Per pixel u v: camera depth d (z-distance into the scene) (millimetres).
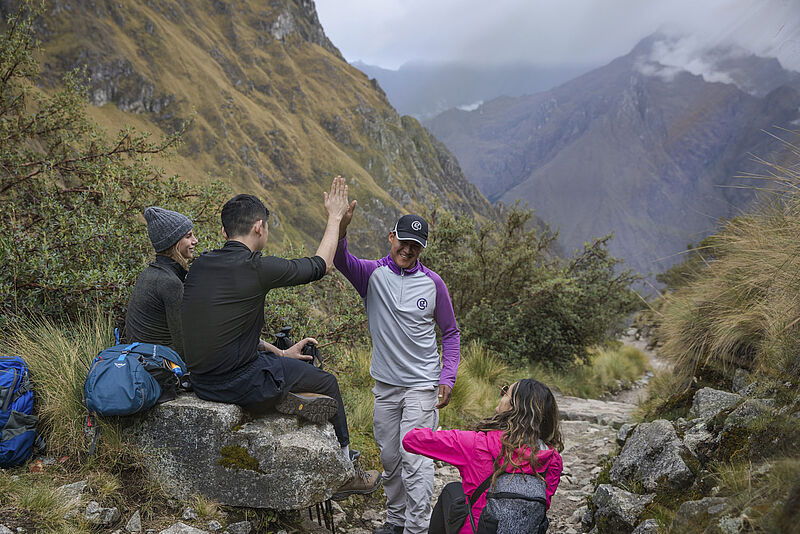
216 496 2986
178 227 3193
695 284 5727
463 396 6688
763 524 1922
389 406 3420
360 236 122062
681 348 5543
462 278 10797
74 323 4207
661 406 5082
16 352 3533
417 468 3223
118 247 4559
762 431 2850
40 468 3010
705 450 3270
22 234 4211
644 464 3543
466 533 2324
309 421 3162
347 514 3725
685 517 2465
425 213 10688
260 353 3066
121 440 3096
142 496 2965
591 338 11984
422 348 3352
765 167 3084
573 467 5195
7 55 5012
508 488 2277
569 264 11781
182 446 3012
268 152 186750
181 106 167125
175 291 3123
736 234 4895
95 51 152000
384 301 3363
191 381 3086
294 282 2914
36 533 2535
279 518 3191
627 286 11664
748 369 4457
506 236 11156
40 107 5344
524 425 2357
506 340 11172
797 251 3957
